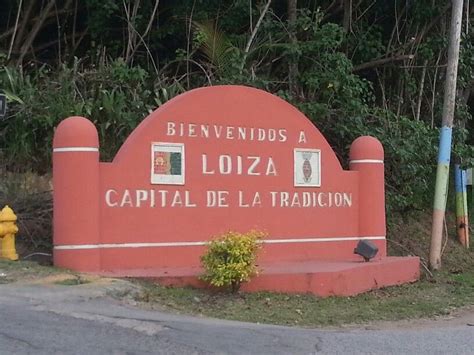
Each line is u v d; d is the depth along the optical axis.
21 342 6.06
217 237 10.10
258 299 9.59
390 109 16.47
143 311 7.87
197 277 9.62
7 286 8.28
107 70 13.17
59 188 9.49
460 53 16.08
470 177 17.44
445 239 16.52
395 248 15.43
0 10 16.02
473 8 17.45
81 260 9.39
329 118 14.52
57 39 16.16
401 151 14.25
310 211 11.60
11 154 12.02
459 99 16.83
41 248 11.03
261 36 15.02
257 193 11.07
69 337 6.30
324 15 15.92
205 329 7.09
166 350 6.13
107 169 9.77
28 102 11.99
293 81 14.99
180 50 14.44
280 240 11.23
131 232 9.89
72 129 9.47
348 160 14.02
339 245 11.85
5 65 13.90
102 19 15.02
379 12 16.81
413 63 16.75
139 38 15.55
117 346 6.14
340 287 10.48
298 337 7.09
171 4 15.66
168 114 10.32
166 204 10.20
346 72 14.69
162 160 10.21
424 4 16.09
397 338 7.40
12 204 11.45
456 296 11.59
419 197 16.72
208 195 10.59
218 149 10.74
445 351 6.77
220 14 15.26
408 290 11.73
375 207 12.18
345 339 7.17
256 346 6.54
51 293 8.02
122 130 12.22
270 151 11.27
